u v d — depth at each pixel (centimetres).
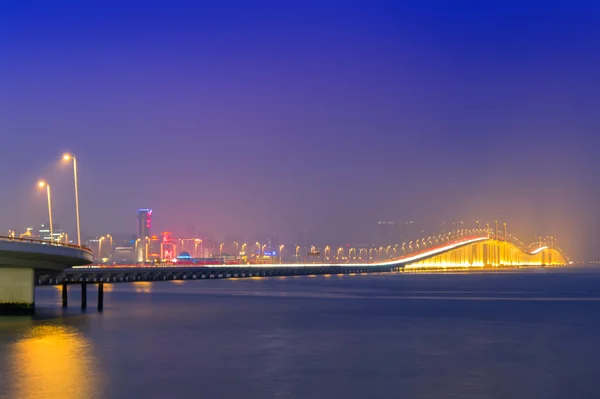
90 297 15725
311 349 7250
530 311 11756
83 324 9331
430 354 6950
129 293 17475
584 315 10969
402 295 16638
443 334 8475
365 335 8375
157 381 5669
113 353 6919
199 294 16950
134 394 5250
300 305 13162
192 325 9356
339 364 6397
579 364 6397
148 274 17425
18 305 9581
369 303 13762
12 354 6812
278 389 5416
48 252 9281
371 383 5616
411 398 5156
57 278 12281
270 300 14525
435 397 5188
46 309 11838
